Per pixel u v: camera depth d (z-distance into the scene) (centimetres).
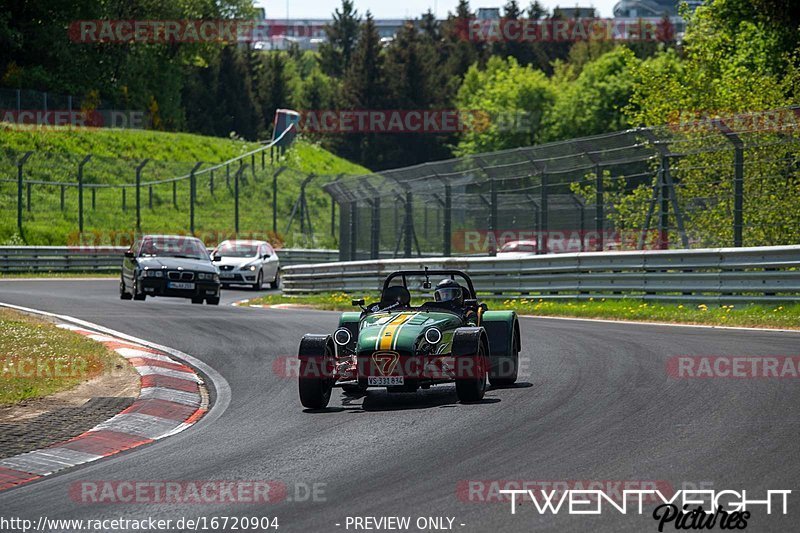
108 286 12900
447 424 3600
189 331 6738
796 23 14962
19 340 5688
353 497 2667
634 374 4494
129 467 3197
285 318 7725
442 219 12419
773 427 3269
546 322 7281
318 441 3434
